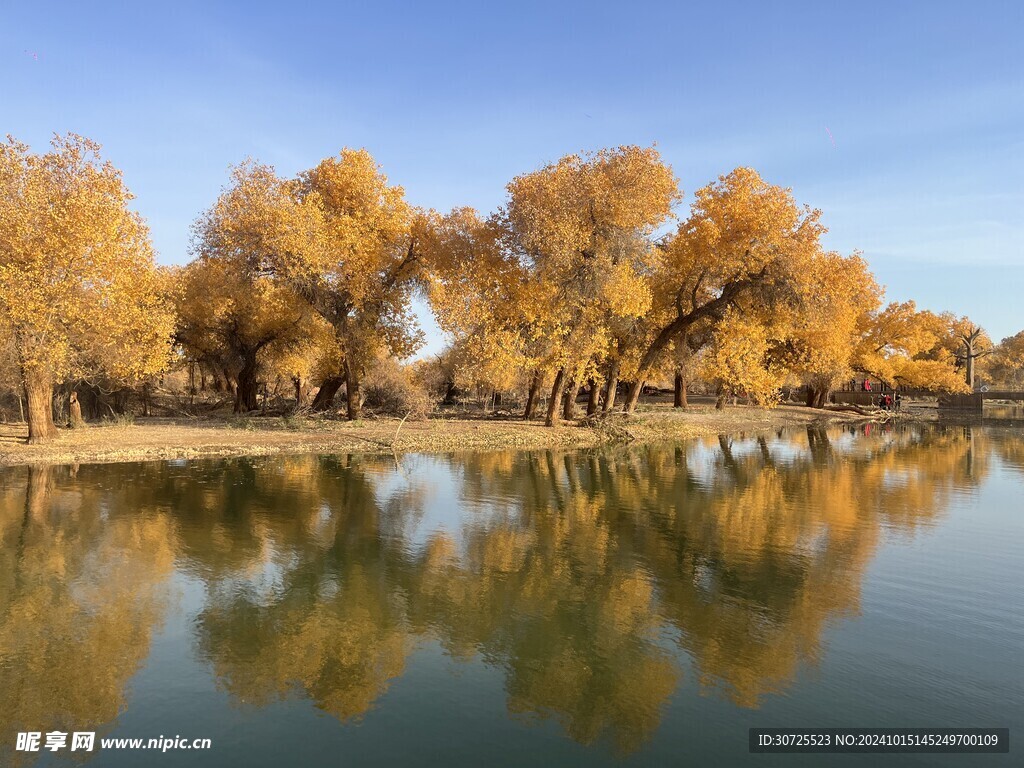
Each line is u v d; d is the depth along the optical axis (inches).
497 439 1141.7
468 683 271.9
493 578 399.9
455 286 1189.1
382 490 675.4
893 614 339.6
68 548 455.5
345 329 1294.3
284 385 2423.7
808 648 300.2
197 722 242.4
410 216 1333.7
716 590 377.1
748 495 661.9
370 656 296.7
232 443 983.0
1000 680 268.4
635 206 1120.2
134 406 1707.7
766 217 1224.2
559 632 321.1
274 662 290.5
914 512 579.8
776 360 1721.2
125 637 314.7
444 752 221.6
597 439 1198.9
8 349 913.5
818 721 239.5
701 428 1451.8
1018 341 4311.0
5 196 852.6
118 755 220.7
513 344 1163.9
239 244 1176.8
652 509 595.2
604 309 1235.2
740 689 264.4
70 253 845.2
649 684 269.4
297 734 234.1
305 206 1170.6
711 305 1359.5
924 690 261.6
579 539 489.4
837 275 1647.4
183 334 1483.8
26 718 243.9
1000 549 457.1
